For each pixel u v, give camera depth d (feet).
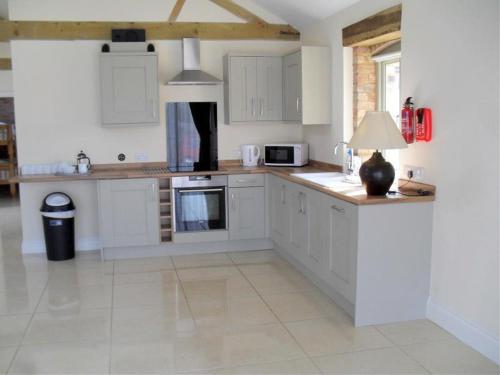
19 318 13.34
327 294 14.80
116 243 18.62
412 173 13.33
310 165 20.44
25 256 19.29
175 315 13.48
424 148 12.82
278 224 18.67
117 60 18.58
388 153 15.72
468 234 11.45
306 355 11.18
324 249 14.39
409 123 13.08
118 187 18.40
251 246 19.98
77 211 19.84
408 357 11.02
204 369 10.62
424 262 12.75
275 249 19.80
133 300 14.60
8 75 32.30
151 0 19.62
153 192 18.62
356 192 13.43
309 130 20.57
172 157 20.49
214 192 19.16
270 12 20.56
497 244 10.62
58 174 18.84
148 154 20.29
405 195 12.76
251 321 13.03
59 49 19.20
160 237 18.97
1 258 19.03
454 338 11.88
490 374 10.28
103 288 15.64
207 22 20.15
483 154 10.88
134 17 19.56
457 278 11.87
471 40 11.06
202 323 12.94
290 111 19.36
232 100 19.71
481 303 11.14
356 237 12.37
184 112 20.39
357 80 17.16
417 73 12.94
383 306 12.69
